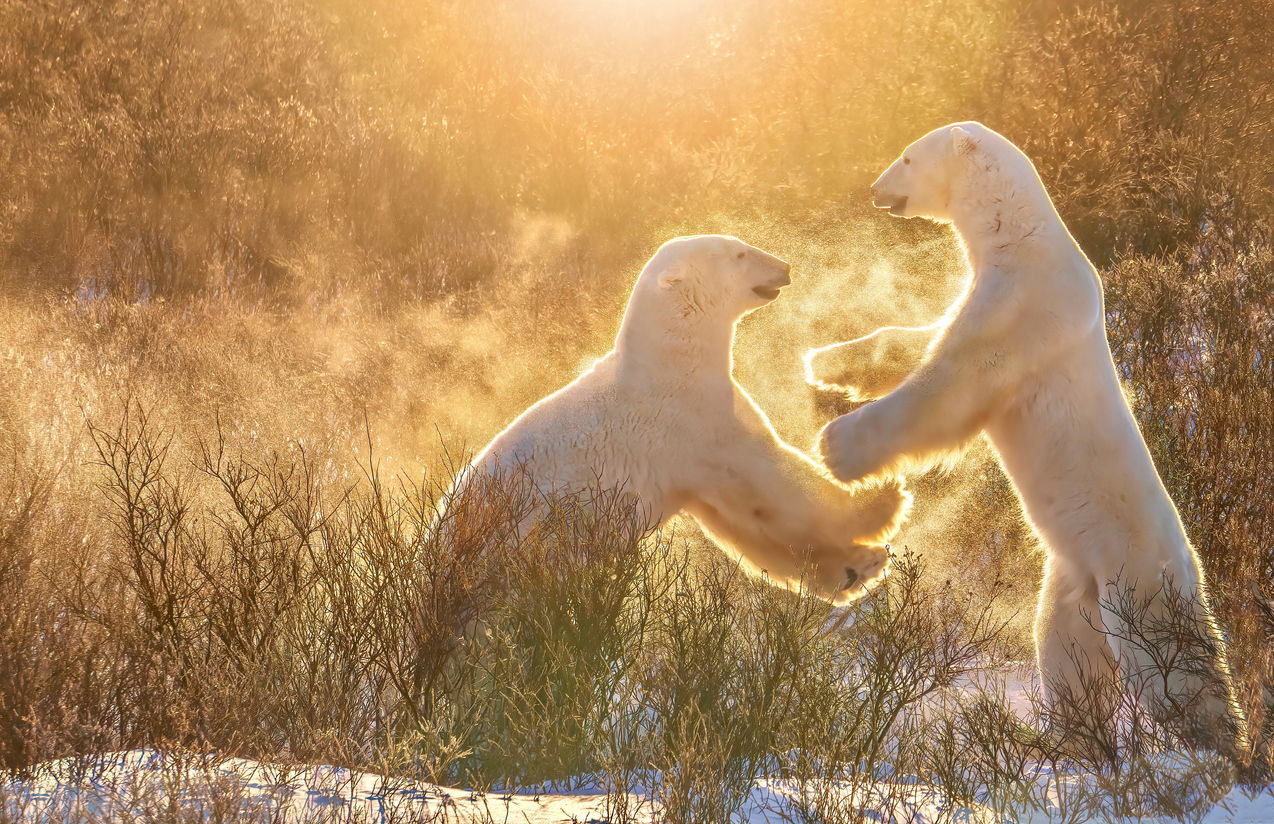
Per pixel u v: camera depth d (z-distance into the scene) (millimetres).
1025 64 9992
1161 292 6523
